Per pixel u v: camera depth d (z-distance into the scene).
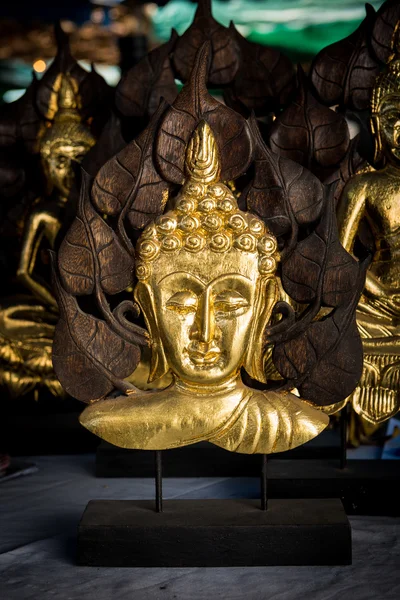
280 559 4.30
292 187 4.45
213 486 5.72
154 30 11.78
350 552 4.29
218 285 4.39
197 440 4.40
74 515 5.16
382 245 5.70
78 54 13.25
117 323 4.49
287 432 4.37
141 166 4.44
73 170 6.12
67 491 5.65
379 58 5.63
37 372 6.67
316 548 4.29
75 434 6.60
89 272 4.46
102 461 5.96
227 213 4.40
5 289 7.45
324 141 5.74
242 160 4.39
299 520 4.35
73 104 6.67
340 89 5.77
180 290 4.43
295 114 5.76
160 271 4.43
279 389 4.50
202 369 4.41
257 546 4.29
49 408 6.96
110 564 4.32
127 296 6.53
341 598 3.92
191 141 4.39
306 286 4.46
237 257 4.40
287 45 11.88
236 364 4.43
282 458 6.15
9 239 7.22
